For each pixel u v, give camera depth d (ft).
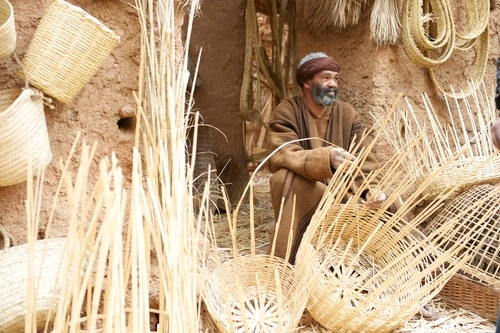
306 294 6.88
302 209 8.51
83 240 4.31
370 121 9.70
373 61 9.57
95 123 6.69
